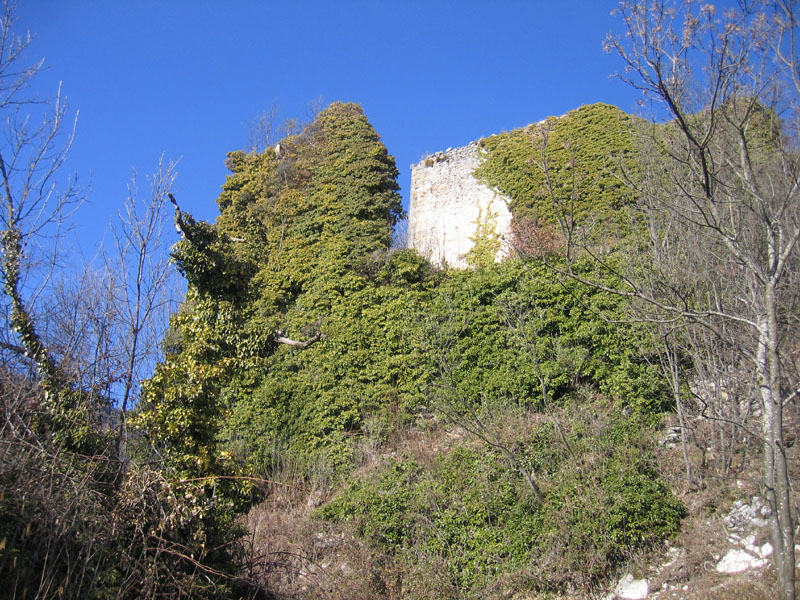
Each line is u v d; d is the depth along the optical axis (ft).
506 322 55.67
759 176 28.58
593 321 52.31
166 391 39.24
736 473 39.65
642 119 57.88
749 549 35.01
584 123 72.64
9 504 26.09
